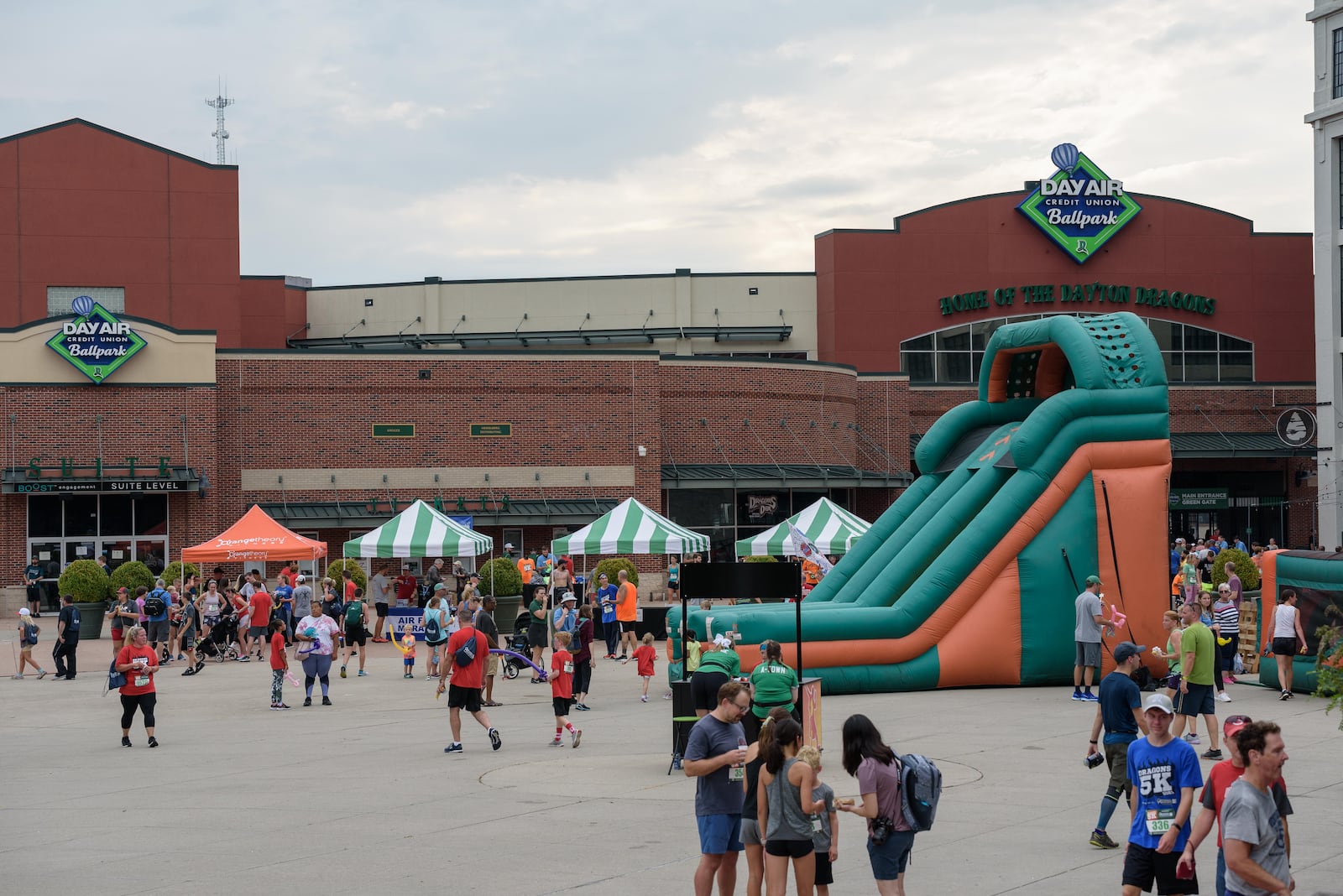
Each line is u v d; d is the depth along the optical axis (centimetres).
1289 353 6278
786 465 5219
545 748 1872
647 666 2412
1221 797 876
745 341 6325
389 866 1170
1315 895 1022
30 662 2888
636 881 1108
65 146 5397
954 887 1071
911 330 6069
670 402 5088
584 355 4797
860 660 2322
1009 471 2528
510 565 3650
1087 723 1967
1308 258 6303
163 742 1978
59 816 1427
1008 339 2698
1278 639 2197
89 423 4356
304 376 4600
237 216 5525
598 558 4709
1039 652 2375
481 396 4719
